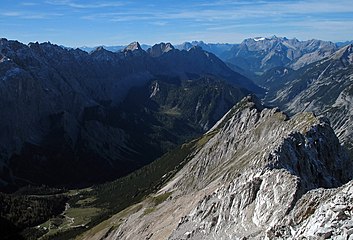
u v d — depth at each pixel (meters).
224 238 70.38
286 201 64.25
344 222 34.22
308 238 35.75
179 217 129.75
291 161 104.75
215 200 89.88
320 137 127.00
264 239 46.41
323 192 50.34
